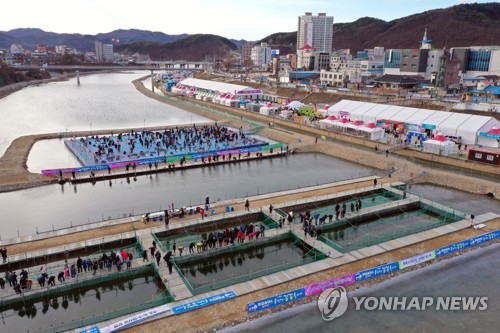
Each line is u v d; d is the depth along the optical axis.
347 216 52.00
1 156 83.69
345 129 95.12
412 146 80.56
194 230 48.84
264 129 106.12
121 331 29.78
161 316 31.44
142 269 39.47
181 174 72.44
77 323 30.28
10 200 59.34
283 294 33.47
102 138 95.62
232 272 41.44
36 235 45.62
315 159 83.31
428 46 174.75
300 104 129.25
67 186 65.56
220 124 117.00
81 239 44.66
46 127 119.50
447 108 110.25
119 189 64.19
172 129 108.38
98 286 37.88
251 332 30.17
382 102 123.62
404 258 40.88
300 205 55.62
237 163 79.88
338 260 40.47
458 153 75.94
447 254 42.28
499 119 96.69
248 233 45.28
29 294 35.16
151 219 49.78
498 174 66.38
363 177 67.81
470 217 50.84
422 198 57.75
